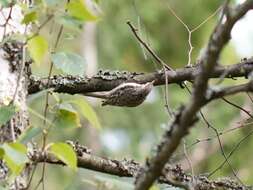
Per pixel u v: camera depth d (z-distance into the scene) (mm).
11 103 5902
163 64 6949
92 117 5605
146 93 6941
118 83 7355
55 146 5449
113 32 16766
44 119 5652
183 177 6934
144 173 4836
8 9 6508
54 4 5406
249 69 7102
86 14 5352
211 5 16906
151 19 17000
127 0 16750
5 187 5883
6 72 6410
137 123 16422
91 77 7344
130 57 16891
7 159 5254
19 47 6453
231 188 7258
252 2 4617
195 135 14289
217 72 7086
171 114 5566
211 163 15836
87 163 7082
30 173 6406
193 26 17000
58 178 15070
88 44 16656
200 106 4480
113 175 7148
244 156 15562
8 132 6215
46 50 5711
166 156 4645
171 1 17047
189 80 7340
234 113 15367
